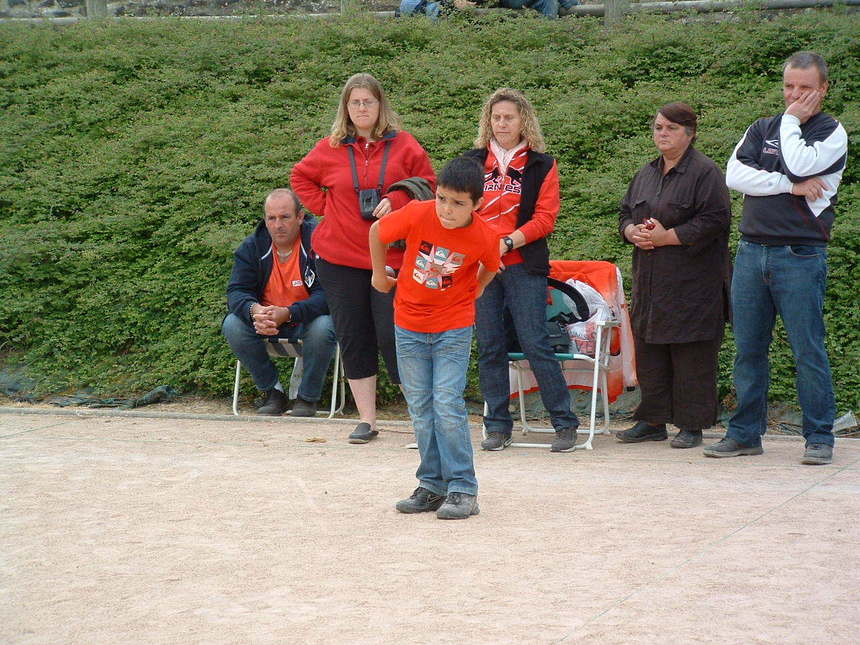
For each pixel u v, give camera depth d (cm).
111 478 914
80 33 2098
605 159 1592
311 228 1294
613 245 1437
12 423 1245
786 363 1277
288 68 1925
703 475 913
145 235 1622
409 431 1205
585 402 1321
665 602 560
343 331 1122
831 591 573
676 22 1838
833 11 1794
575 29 1892
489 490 859
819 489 836
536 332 1057
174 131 1759
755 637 507
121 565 655
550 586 592
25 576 639
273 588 602
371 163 1105
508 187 1056
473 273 770
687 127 1052
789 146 940
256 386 1341
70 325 1505
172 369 1417
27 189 1700
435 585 599
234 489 866
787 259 954
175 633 534
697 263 1046
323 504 811
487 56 1850
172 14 2275
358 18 1994
